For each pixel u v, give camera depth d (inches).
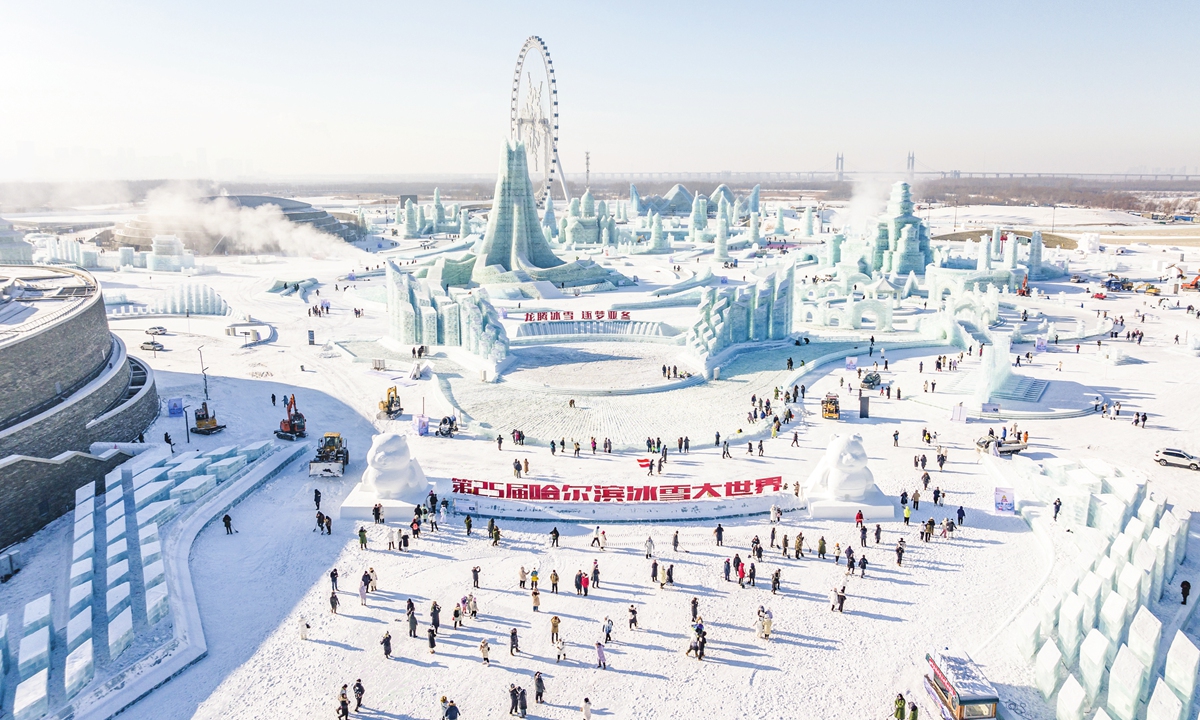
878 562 1733.5
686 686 1331.2
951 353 3582.7
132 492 2004.2
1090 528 1790.1
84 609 1460.4
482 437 2514.8
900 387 3026.6
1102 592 1438.2
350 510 1943.9
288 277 6112.2
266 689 1318.9
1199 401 2819.9
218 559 1738.4
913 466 2257.6
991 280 5305.1
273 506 2015.3
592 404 2827.3
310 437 2502.5
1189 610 1533.0
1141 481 1929.1
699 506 1975.9
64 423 2101.4
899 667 1378.0
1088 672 1279.5
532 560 1750.7
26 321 2308.1
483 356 3270.2
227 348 3735.2
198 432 2495.1
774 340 3757.4
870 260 5649.6
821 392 2979.8
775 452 2369.6
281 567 1706.4
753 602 1581.0
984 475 2192.4
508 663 1391.5
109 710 1247.5
